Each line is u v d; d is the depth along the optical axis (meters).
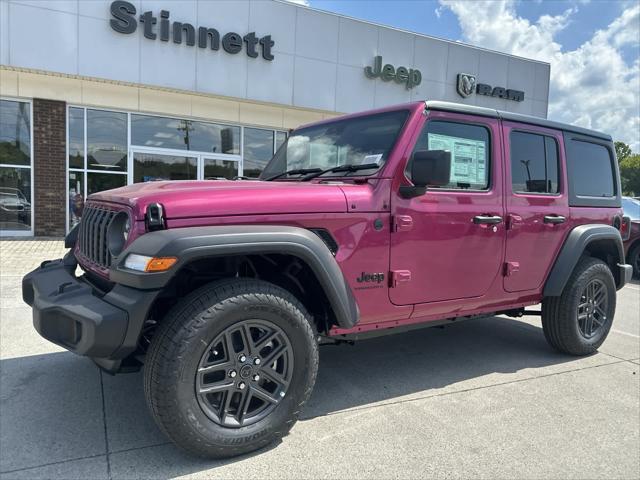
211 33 11.96
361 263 2.96
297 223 2.71
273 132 13.95
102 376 3.57
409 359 4.22
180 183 3.06
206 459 2.50
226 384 2.49
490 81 16.23
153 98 12.20
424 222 3.20
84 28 10.82
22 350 4.09
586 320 4.39
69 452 2.56
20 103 11.21
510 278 3.76
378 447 2.69
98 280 2.90
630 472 2.51
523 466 2.54
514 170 3.77
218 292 2.44
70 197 11.70
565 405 3.30
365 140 3.37
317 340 2.80
